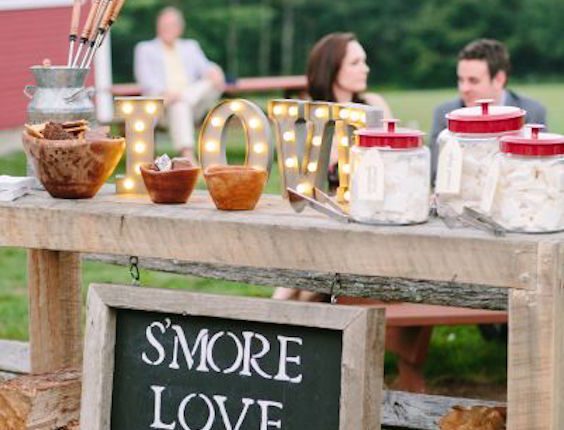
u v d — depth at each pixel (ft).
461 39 109.19
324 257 9.43
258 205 10.44
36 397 11.04
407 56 110.42
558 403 9.04
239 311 9.93
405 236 9.14
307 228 9.45
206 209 10.24
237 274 12.41
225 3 109.91
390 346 17.48
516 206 9.12
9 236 10.62
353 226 9.41
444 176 9.62
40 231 10.47
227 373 10.09
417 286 11.21
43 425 11.14
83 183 10.62
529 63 110.32
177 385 10.25
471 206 9.64
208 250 9.84
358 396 9.53
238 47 110.32
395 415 12.51
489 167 9.46
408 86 110.32
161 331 10.33
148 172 10.39
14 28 51.26
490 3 109.29
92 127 11.15
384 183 9.34
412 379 17.43
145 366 10.37
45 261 11.93
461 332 21.39
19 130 51.60
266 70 111.04
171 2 105.91
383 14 111.24
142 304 10.27
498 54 18.90
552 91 89.35
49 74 10.97
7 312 22.04
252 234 9.64
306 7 112.57
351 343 9.53
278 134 10.76
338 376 9.70
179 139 40.68
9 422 11.13
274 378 9.92
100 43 11.21
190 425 10.19
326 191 10.78
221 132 10.84
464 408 10.85
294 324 9.78
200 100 42.78
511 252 8.84
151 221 10.00
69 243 10.39
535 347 8.87
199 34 108.88
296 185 10.73
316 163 10.66
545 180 9.06
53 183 10.66
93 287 10.44
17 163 42.29
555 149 9.10
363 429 9.56
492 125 9.60
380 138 9.35
